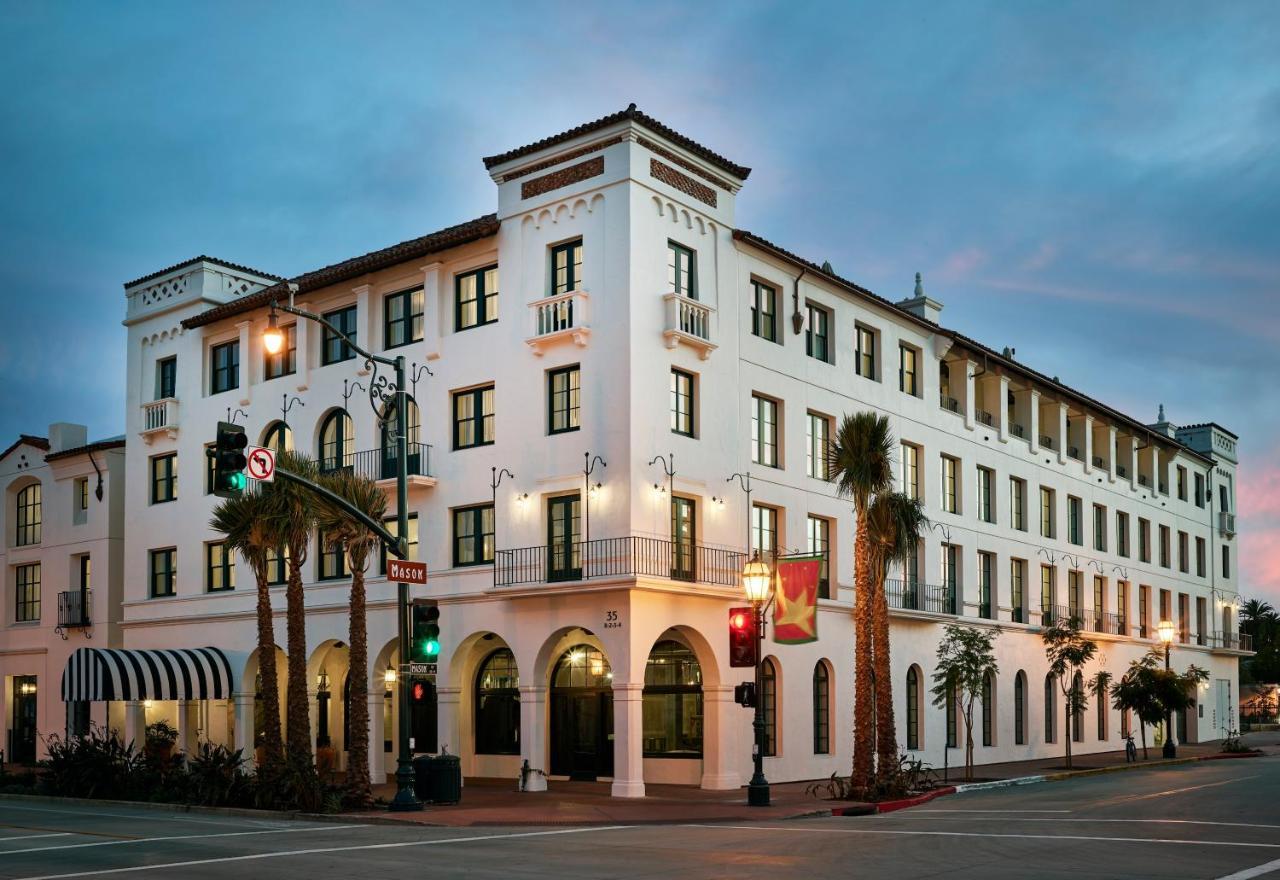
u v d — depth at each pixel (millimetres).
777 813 24469
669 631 31062
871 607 29609
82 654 35594
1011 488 45531
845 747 35000
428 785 26344
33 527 47250
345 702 37125
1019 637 44938
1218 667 64812
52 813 26781
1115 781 34375
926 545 39594
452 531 32688
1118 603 53844
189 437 40000
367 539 26906
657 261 30234
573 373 30531
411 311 34594
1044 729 46031
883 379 38438
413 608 25188
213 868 16516
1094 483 51969
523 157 31703
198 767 28516
